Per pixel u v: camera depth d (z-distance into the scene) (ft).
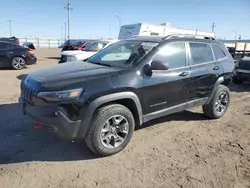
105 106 11.04
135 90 11.60
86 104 10.25
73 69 12.05
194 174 10.24
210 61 15.96
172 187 9.36
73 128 10.25
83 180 9.64
